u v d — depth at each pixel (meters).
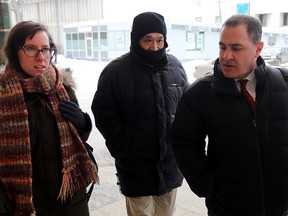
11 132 1.47
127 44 20.69
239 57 1.46
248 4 10.71
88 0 29.77
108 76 2.12
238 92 1.52
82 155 1.68
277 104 1.54
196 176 1.67
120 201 3.23
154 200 2.33
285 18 17.73
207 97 1.60
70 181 1.62
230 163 1.56
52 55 1.67
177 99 2.19
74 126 1.67
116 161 2.25
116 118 2.15
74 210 1.71
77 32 24.19
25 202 1.48
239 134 1.53
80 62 20.64
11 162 1.48
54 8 32.22
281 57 9.50
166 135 2.13
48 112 1.59
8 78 1.51
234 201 1.59
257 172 1.54
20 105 1.48
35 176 1.56
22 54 1.52
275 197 1.58
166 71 2.17
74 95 1.78
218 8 22.53
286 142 1.56
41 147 1.56
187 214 2.99
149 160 2.14
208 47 22.33
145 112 2.09
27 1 32.72
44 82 1.56
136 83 2.09
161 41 2.11
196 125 1.66
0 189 1.48
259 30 1.48
